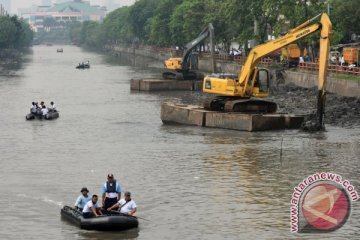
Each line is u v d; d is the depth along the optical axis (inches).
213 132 3843.5
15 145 3523.6
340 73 5300.2
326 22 3767.2
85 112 4894.2
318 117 3786.9
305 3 6166.3
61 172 2864.2
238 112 4023.1
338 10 5846.5
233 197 2439.7
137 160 3097.9
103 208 2142.0
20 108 5162.4
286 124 3843.5
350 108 4382.4
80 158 3161.9
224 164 2974.9
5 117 4633.4
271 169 2854.3
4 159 3147.1
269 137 3619.6
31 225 2146.9
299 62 6289.4
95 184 2652.6
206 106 4148.6
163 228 2117.4
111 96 6018.7
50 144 3550.7
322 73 3754.9
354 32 6146.7
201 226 2135.8
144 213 2272.4
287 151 3228.3
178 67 6884.8
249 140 3545.8
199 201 2400.3
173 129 4008.4
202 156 3159.5
